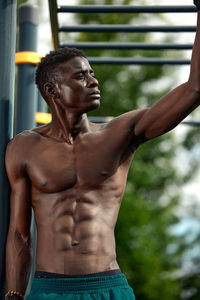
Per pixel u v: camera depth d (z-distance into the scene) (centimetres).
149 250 2225
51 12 708
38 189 502
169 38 2803
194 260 2553
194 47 477
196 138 2927
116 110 2656
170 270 2389
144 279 2209
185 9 723
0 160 524
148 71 2712
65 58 510
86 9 724
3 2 549
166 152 2642
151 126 498
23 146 514
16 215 514
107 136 504
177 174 2664
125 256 2208
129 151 514
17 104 759
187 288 2506
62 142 507
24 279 517
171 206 2506
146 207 2292
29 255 520
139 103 2683
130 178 2398
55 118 514
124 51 2652
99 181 493
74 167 495
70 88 502
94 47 818
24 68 764
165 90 2734
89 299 467
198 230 2633
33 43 775
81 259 477
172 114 487
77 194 491
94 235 482
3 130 531
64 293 472
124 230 2200
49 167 498
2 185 522
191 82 476
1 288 526
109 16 2850
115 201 498
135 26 774
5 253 525
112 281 479
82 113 504
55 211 491
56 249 483
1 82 539
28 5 786
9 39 548
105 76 2675
